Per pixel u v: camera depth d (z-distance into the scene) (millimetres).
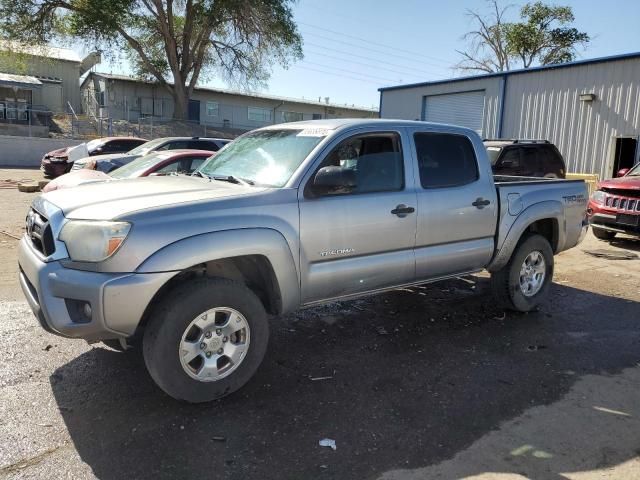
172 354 3385
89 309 3230
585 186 6254
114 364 4160
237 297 3602
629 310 5941
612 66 16078
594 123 16641
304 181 3961
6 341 4527
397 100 23578
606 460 3062
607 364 4438
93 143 17469
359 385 3951
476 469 2957
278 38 34906
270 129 4910
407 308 5809
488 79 19734
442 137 4953
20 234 8875
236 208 3641
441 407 3648
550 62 37188
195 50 36031
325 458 3035
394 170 4547
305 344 4727
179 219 3412
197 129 35875
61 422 3338
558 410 3639
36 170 23562
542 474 2922
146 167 9031
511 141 12602
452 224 4852
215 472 2885
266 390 3844
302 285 3984
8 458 2955
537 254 5707
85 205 3521
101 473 2848
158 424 3344
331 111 49094
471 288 6633
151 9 34094
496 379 4105
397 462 3012
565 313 5801
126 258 3221
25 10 31297
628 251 9281
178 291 3438
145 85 40281
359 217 4195
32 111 30828
